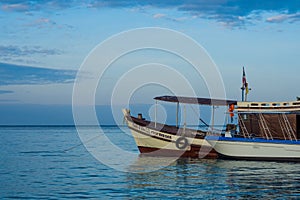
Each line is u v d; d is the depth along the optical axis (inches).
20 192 1046.4
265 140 1589.6
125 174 1346.0
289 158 1577.3
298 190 1031.6
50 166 1614.2
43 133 5880.9
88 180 1229.1
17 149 2532.0
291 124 1625.2
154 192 1024.2
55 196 992.9
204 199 938.1
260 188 1061.1
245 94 1738.4
